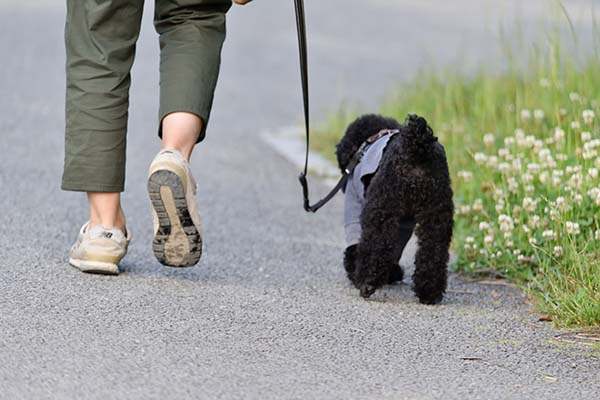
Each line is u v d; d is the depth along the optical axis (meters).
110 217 9.78
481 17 30.28
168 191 9.09
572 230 10.20
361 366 7.80
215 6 9.77
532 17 27.50
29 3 30.22
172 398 6.97
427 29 28.80
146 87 21.20
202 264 10.68
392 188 9.39
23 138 16.34
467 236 11.57
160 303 9.05
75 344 7.88
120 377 7.29
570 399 7.30
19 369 7.31
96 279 9.62
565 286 9.70
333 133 18.17
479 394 7.33
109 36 9.57
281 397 7.09
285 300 9.50
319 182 15.70
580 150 11.51
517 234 11.24
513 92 16.70
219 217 13.12
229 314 8.91
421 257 9.60
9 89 19.97
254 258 11.17
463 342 8.52
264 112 20.33
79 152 9.59
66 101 9.66
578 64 15.70
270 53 26.14
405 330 8.78
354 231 10.11
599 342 8.62
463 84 18.28
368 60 25.19
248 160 16.69
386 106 18.39
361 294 9.71
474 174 13.39
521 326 9.05
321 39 27.84
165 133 9.46
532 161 12.22
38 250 10.50
